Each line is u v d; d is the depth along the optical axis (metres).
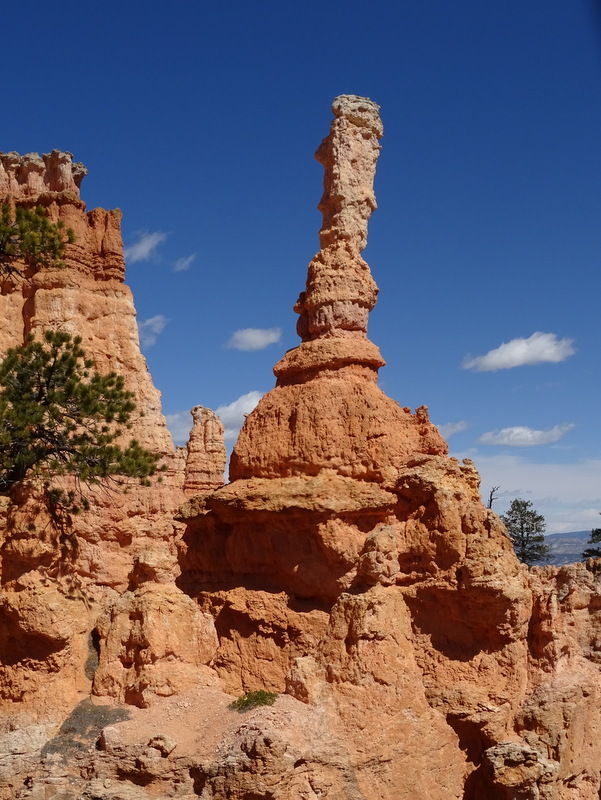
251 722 24.70
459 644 28.27
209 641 28.20
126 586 32.41
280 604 29.91
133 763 24.70
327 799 24.62
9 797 24.78
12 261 33.00
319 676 26.55
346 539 29.09
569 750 28.23
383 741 25.95
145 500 34.03
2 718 26.67
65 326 32.56
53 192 33.78
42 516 27.48
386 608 27.28
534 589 29.28
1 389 31.27
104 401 30.98
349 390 30.88
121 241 34.78
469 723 27.61
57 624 26.83
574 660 30.02
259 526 30.72
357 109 33.22
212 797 23.92
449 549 28.36
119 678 27.14
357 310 32.16
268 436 31.27
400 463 30.34
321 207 33.56
